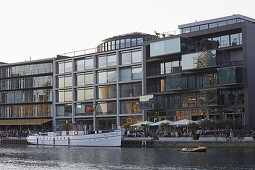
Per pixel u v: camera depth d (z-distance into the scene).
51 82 95.62
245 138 51.62
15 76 101.69
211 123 55.94
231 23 71.06
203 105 67.12
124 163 42.19
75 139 66.31
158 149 56.28
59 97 93.88
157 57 75.38
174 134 61.16
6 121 98.50
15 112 100.50
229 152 47.31
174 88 70.75
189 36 71.44
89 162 44.22
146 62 77.62
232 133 53.91
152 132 66.56
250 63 63.97
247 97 62.72
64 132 68.19
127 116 81.12
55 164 43.41
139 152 52.81
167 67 75.12
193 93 70.56
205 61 67.06
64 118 92.75
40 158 49.81
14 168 40.84
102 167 40.03
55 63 95.19
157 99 74.56
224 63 66.31
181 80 70.00
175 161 41.97
